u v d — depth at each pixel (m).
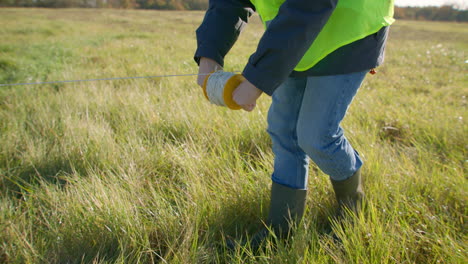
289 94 1.51
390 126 3.01
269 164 2.13
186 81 4.25
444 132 2.70
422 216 1.69
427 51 9.17
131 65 5.50
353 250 1.44
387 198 1.81
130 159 2.23
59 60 6.04
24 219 1.67
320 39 1.24
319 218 1.74
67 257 1.47
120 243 1.46
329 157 1.43
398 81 5.18
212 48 1.48
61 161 2.26
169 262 1.44
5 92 3.72
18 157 2.36
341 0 1.20
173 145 2.50
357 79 1.35
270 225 1.54
